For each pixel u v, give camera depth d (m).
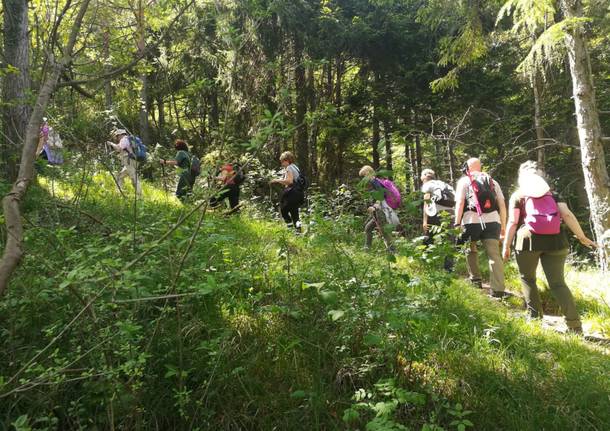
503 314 4.68
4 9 5.30
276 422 2.75
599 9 9.91
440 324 3.77
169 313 3.07
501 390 3.06
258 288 3.82
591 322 4.82
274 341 3.25
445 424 2.79
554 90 14.05
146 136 13.98
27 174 2.46
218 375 2.87
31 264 2.79
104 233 3.65
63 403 2.59
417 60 15.82
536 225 4.55
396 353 3.03
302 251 5.05
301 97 14.21
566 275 6.64
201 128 15.43
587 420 2.81
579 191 14.71
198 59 12.68
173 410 2.74
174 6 4.50
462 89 14.94
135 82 7.11
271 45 13.05
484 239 5.57
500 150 14.07
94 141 4.35
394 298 3.07
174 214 4.68
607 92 14.13
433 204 5.96
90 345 2.50
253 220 7.20
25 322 2.77
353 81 17.52
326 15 14.38
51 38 3.69
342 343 3.16
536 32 12.33
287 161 7.52
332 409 2.83
